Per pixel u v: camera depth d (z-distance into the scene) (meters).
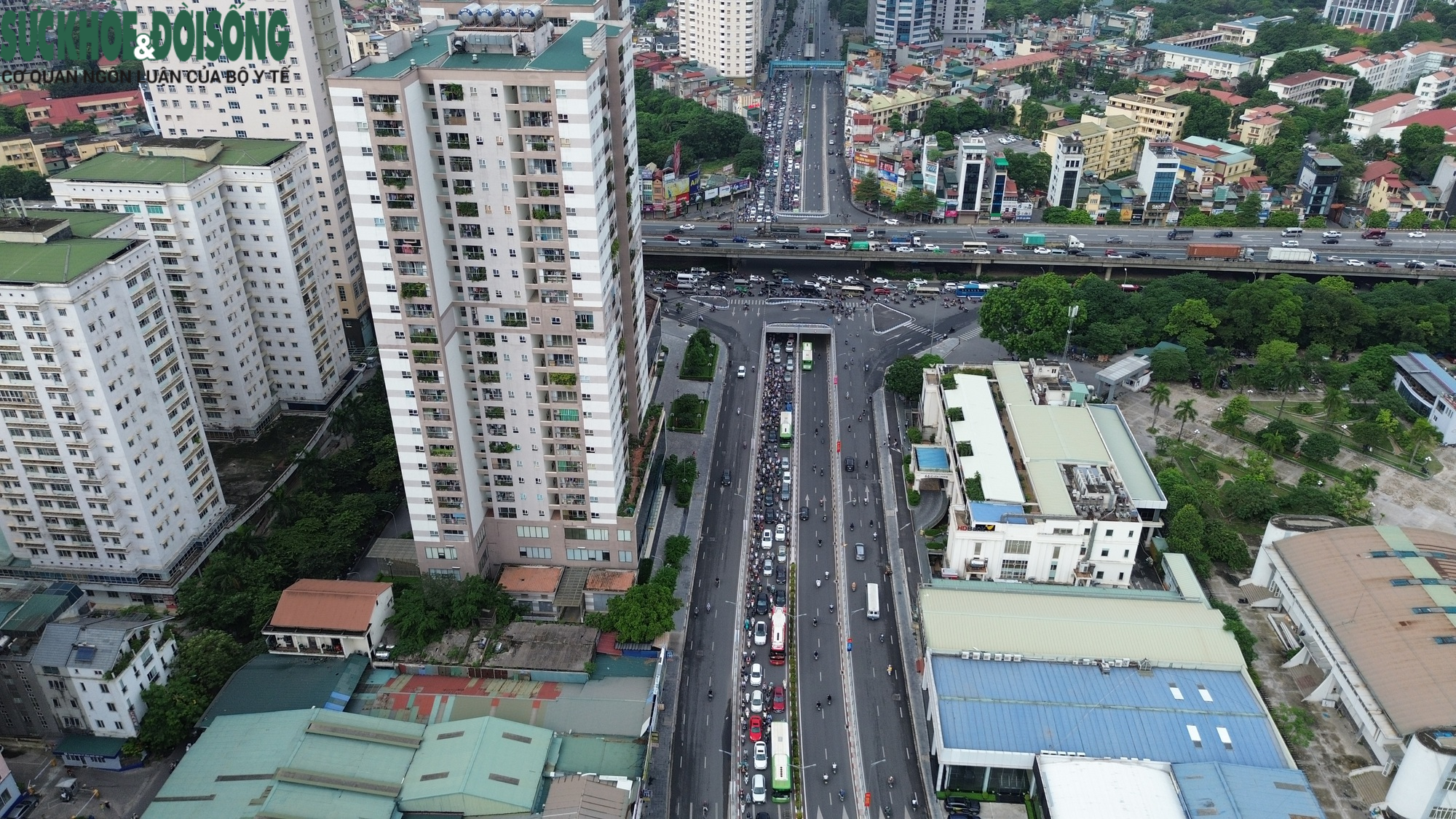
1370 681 164.50
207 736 157.38
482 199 162.75
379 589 181.50
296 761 151.12
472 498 189.62
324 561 195.50
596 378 177.88
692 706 176.75
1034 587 191.75
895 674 184.12
